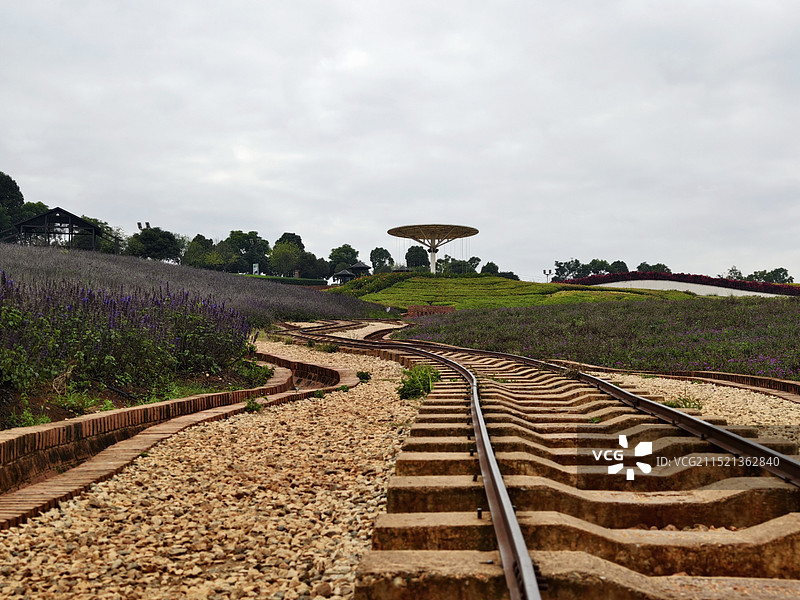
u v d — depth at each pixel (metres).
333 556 4.28
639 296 64.44
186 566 4.21
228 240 151.38
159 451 7.34
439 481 4.96
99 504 5.40
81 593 3.72
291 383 15.55
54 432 6.54
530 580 2.78
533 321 32.81
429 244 95.81
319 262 139.38
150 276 39.72
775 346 18.53
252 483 6.26
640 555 3.83
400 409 10.43
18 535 4.54
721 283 84.88
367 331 37.53
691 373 16.20
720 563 3.82
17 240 54.31
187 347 13.63
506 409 8.45
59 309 10.89
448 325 35.50
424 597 3.27
